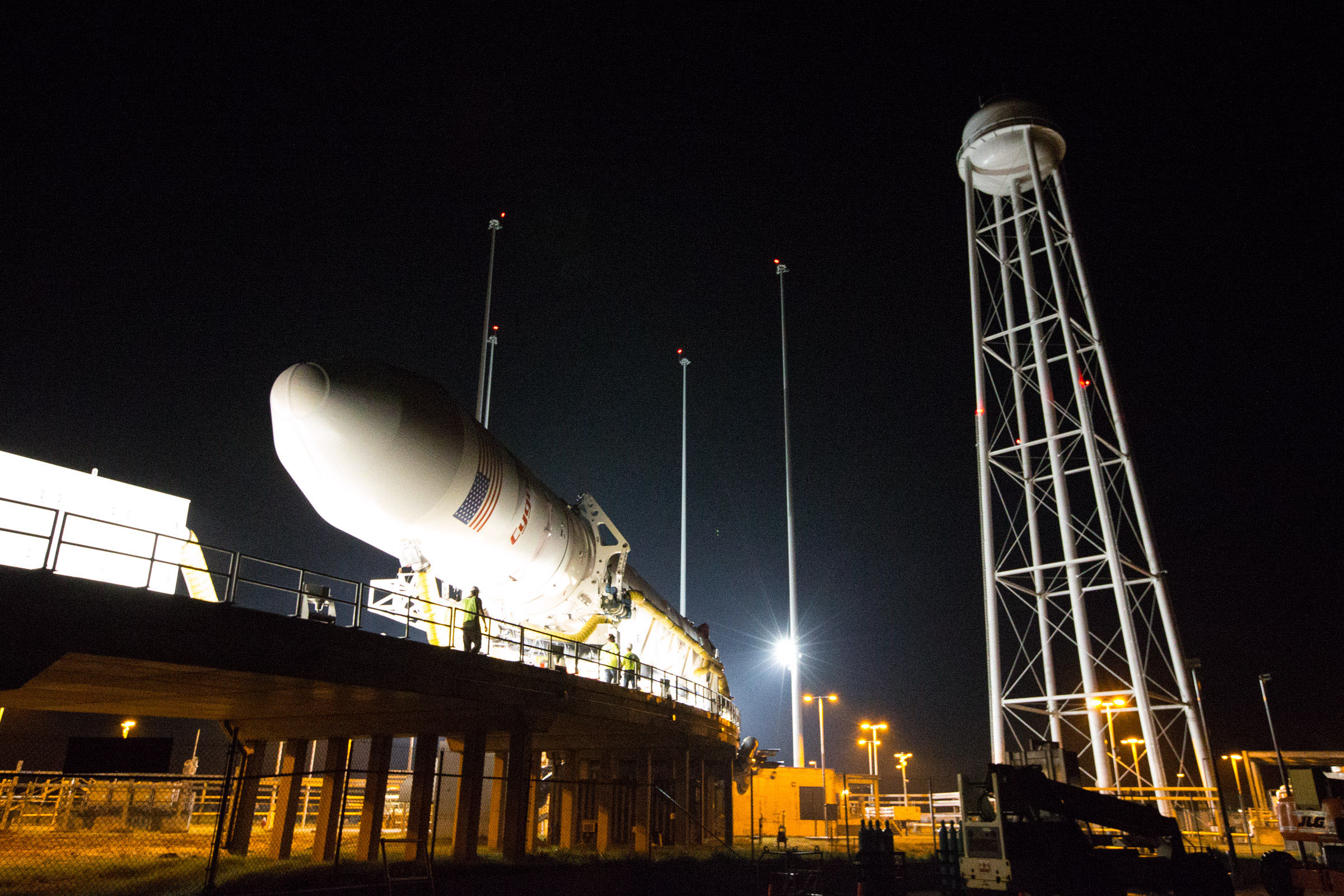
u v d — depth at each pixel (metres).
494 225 51.62
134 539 24.02
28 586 11.55
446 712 19.14
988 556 37.59
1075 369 37.72
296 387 18.39
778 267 67.31
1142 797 32.38
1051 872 16.55
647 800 25.19
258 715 20.41
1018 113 41.16
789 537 59.16
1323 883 18.72
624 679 25.52
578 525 25.95
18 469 22.41
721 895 22.53
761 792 48.31
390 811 32.06
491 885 16.58
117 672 14.18
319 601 16.28
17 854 17.05
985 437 39.62
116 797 23.83
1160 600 35.09
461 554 21.05
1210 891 19.00
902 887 23.83
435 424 19.23
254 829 26.91
